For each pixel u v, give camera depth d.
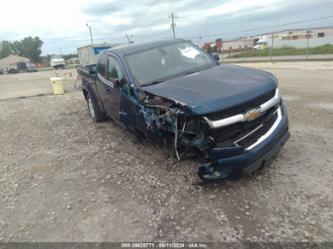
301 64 18.94
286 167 3.85
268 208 3.07
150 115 3.83
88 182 4.11
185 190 3.58
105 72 5.70
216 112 3.06
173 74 4.39
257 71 4.06
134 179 4.02
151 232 2.90
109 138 5.93
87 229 3.07
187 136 3.34
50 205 3.63
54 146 5.85
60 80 13.88
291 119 5.88
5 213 3.56
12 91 18.06
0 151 5.88
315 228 2.71
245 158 3.11
